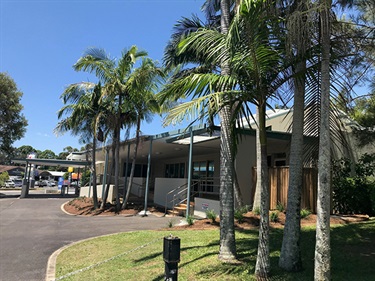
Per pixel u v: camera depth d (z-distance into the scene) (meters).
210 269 5.75
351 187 12.02
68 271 6.69
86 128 18.55
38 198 28.25
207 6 12.48
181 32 12.95
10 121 30.75
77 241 9.66
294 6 4.93
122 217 15.10
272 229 9.30
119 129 17.38
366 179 12.34
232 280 5.18
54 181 71.94
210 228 10.35
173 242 4.18
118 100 16.86
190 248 7.50
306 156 7.72
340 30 5.79
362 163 12.84
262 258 5.17
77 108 16.95
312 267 5.61
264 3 4.41
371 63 6.98
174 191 17.81
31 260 7.57
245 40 4.70
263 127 5.32
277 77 5.25
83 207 19.09
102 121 17.56
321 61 4.70
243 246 7.45
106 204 19.12
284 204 11.54
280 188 11.80
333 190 12.35
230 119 5.98
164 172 27.81
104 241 9.27
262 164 5.31
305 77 5.18
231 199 6.43
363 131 8.81
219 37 5.39
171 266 4.17
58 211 18.41
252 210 11.72
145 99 15.51
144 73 15.01
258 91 5.14
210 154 20.28
